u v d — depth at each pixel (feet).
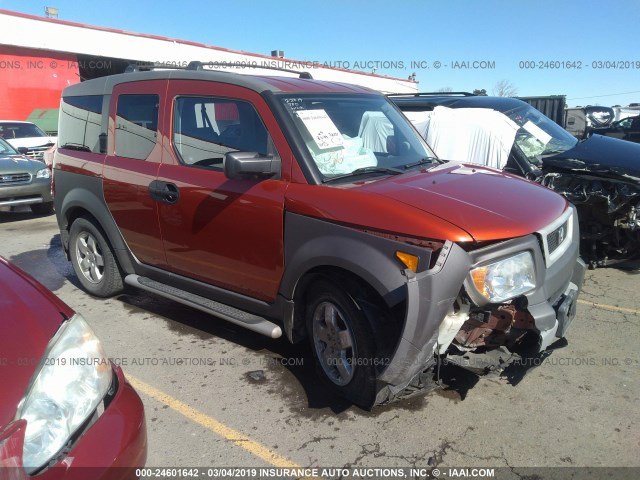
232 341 13.15
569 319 10.25
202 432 9.53
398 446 9.04
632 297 15.57
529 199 10.35
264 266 10.75
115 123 14.10
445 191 9.96
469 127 20.29
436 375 10.12
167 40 67.87
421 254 8.38
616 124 48.96
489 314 9.09
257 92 11.16
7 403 5.36
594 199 16.62
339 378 10.31
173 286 13.38
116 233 14.23
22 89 59.00
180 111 12.51
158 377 11.42
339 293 9.60
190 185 11.84
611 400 10.30
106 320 14.51
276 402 10.41
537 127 21.45
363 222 9.06
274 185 10.46
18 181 28.58
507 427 9.50
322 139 10.84
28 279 7.48
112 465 5.92
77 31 60.44
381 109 13.19
